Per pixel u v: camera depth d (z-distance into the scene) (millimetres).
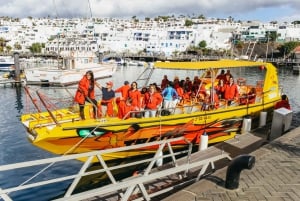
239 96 13273
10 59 53719
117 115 10688
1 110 23766
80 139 9570
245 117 13094
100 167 10867
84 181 10453
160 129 10633
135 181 5773
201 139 10719
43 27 135625
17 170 11727
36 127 9711
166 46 104250
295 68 57781
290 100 29922
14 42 128125
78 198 5148
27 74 36906
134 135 10242
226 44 96750
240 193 6035
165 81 13031
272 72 14945
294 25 117000
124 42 107750
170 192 7828
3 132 17375
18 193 9836
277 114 10867
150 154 11055
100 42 101625
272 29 104688
